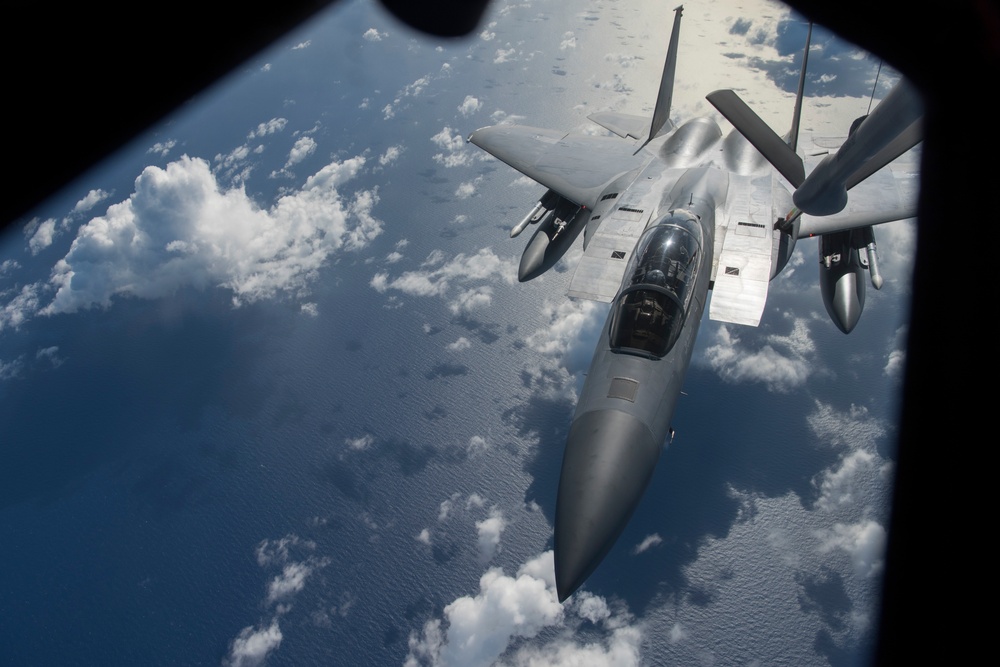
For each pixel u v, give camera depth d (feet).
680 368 66.39
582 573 55.52
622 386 63.00
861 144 44.37
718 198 86.28
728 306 70.28
